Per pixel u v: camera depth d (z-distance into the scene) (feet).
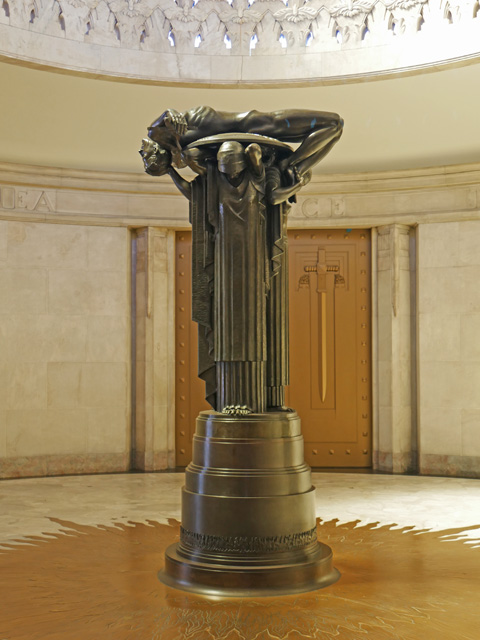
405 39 29.91
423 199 41.32
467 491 34.27
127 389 42.34
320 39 31.19
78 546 23.06
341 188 42.39
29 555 21.85
